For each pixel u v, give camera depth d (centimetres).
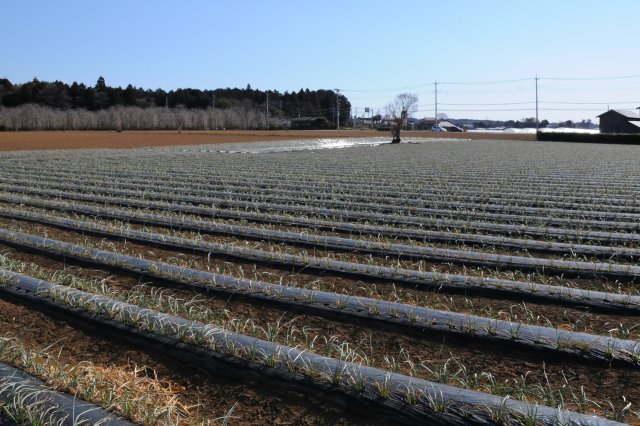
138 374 506
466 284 733
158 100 12438
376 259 905
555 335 558
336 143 5244
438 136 7450
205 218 1249
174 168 2409
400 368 516
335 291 734
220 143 4909
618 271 809
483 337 563
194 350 530
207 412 444
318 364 489
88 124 8981
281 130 9450
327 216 1280
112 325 589
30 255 903
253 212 1290
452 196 1581
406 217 1239
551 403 441
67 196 1545
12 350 519
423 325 594
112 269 816
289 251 952
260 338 571
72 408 423
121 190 1662
